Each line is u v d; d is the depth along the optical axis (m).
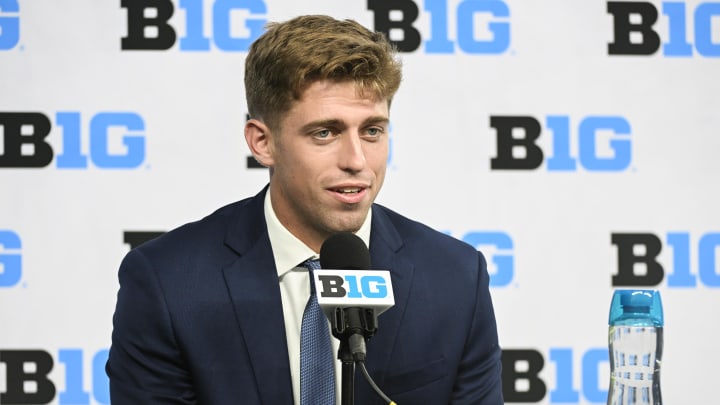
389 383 7.56
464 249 8.27
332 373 7.27
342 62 6.90
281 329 7.51
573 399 12.02
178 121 11.80
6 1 11.70
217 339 7.48
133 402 7.53
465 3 12.06
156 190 11.76
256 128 7.48
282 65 7.01
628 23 12.19
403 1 12.03
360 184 7.05
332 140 7.08
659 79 12.18
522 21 12.11
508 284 12.02
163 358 7.51
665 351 12.03
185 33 11.82
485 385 7.97
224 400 7.38
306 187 7.14
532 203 12.05
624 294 6.89
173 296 7.53
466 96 12.04
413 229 8.27
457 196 11.99
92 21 11.77
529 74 12.10
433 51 12.02
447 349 7.76
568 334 12.02
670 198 12.13
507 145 12.05
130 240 11.72
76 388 11.63
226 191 11.84
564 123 12.11
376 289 6.03
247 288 7.58
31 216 11.62
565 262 12.05
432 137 11.98
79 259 11.66
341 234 6.42
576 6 12.16
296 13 11.95
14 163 11.62
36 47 11.71
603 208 12.09
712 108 12.20
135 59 11.78
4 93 11.65
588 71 12.14
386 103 7.14
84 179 11.70
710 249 12.12
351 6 12.01
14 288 11.58
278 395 7.38
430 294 7.84
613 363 6.82
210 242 7.82
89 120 11.73
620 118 12.15
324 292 5.96
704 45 12.22
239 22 11.88
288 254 7.69
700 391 12.02
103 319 11.67
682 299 12.09
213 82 11.84
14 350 11.55
